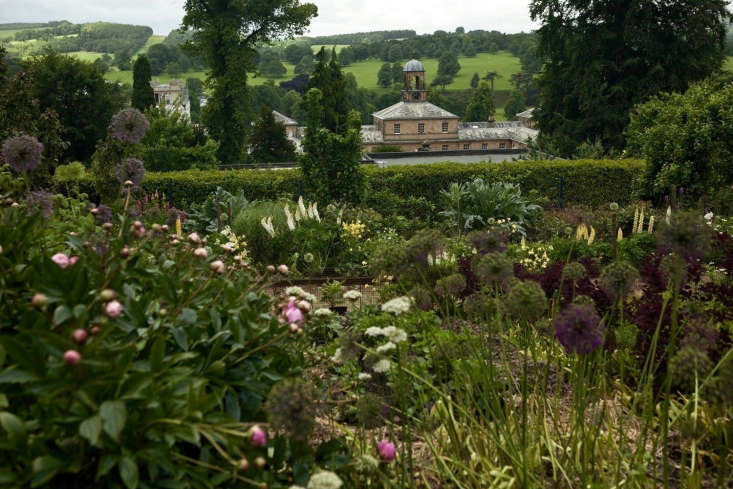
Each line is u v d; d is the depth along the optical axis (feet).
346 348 8.89
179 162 90.43
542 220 46.32
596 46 98.94
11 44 597.93
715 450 9.75
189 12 128.57
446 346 11.66
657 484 9.32
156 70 488.85
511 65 543.80
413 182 60.18
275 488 7.14
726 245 15.57
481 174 61.21
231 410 7.50
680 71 99.40
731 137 48.49
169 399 6.54
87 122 112.78
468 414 9.07
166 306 8.49
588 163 63.31
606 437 10.18
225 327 8.03
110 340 7.32
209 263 9.92
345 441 9.58
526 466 8.41
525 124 303.27
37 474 5.89
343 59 594.24
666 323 12.37
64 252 10.12
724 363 7.23
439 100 418.31
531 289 8.24
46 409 6.26
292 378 8.23
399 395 8.96
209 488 6.57
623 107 99.14
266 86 368.27
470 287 18.31
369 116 388.37
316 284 25.27
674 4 98.43
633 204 49.26
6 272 7.93
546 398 11.18
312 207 33.09
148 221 22.85
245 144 141.69
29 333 6.20
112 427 5.76
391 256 9.48
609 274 8.83
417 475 9.57
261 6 127.85
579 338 7.91
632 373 12.49
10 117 41.27
